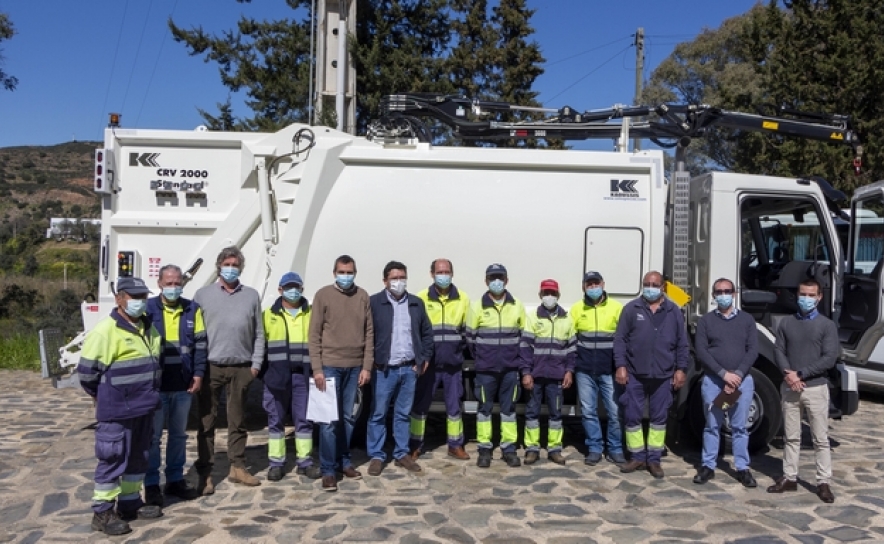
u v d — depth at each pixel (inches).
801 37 645.9
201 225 297.9
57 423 329.1
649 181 293.4
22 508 220.8
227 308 234.5
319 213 288.7
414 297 262.7
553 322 269.6
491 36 765.3
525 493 238.1
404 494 235.8
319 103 510.6
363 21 666.2
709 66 1137.4
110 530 199.5
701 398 283.4
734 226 285.0
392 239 289.1
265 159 295.7
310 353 239.3
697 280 293.1
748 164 682.8
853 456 288.4
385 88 634.2
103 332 197.2
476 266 290.7
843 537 203.0
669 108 327.9
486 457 268.2
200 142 298.7
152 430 213.0
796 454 240.8
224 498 230.4
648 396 264.5
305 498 230.8
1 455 276.2
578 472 262.8
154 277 300.0
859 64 606.5
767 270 309.7
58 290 1016.9
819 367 231.3
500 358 265.3
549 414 275.4
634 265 293.0
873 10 629.9
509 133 352.2
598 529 207.5
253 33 679.7
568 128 346.0
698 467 270.2
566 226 291.4
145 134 298.8
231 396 237.1
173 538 197.9
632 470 263.3
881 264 302.7
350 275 244.2
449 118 355.9
